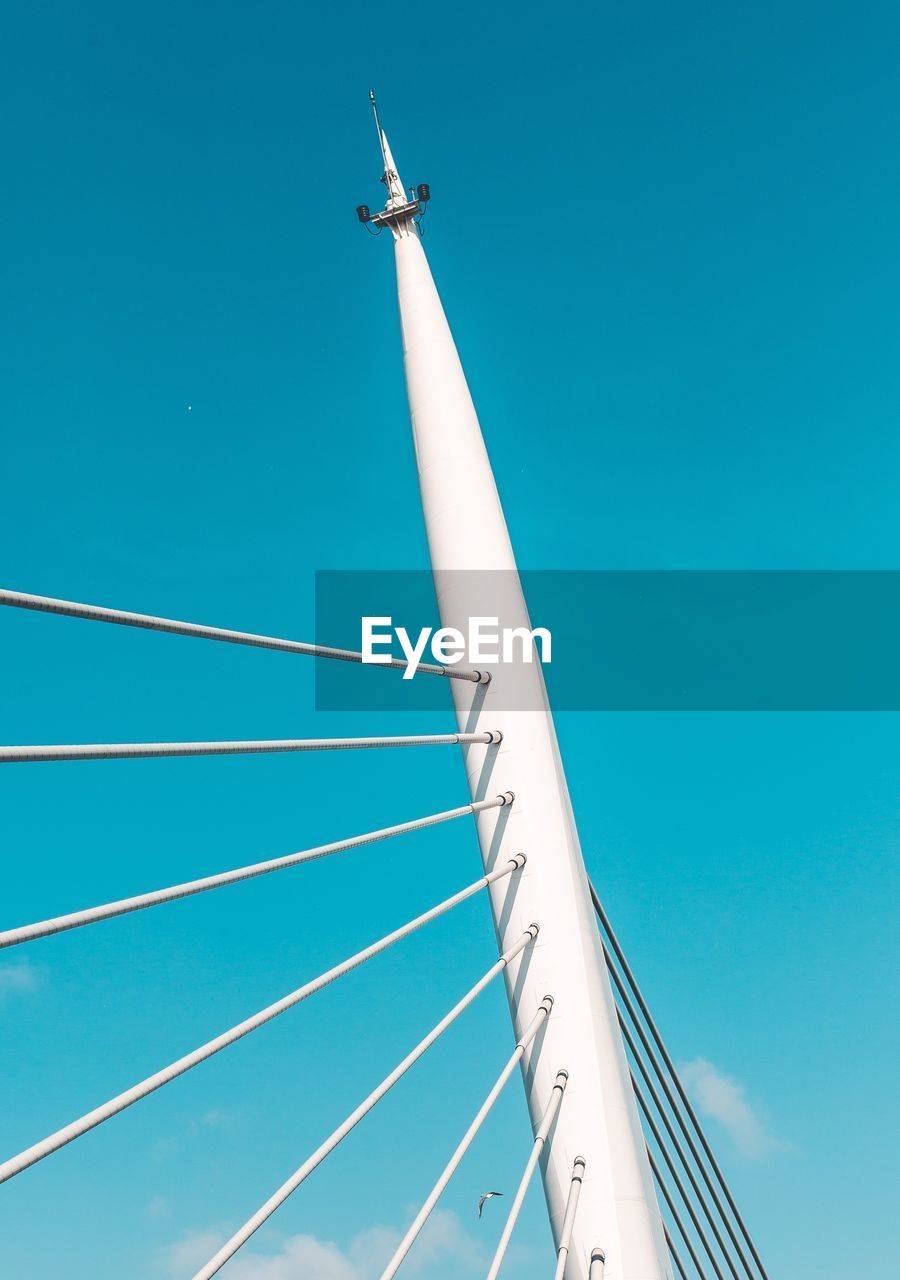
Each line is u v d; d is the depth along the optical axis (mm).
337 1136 10984
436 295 23641
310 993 11453
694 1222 20219
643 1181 14789
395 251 24406
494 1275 12031
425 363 22203
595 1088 15133
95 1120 8469
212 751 11117
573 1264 14164
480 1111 13297
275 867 11602
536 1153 14102
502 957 16078
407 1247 11172
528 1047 15609
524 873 16719
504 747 17672
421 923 13945
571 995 15758
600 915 19234
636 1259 13984
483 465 20922
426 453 21062
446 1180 12164
